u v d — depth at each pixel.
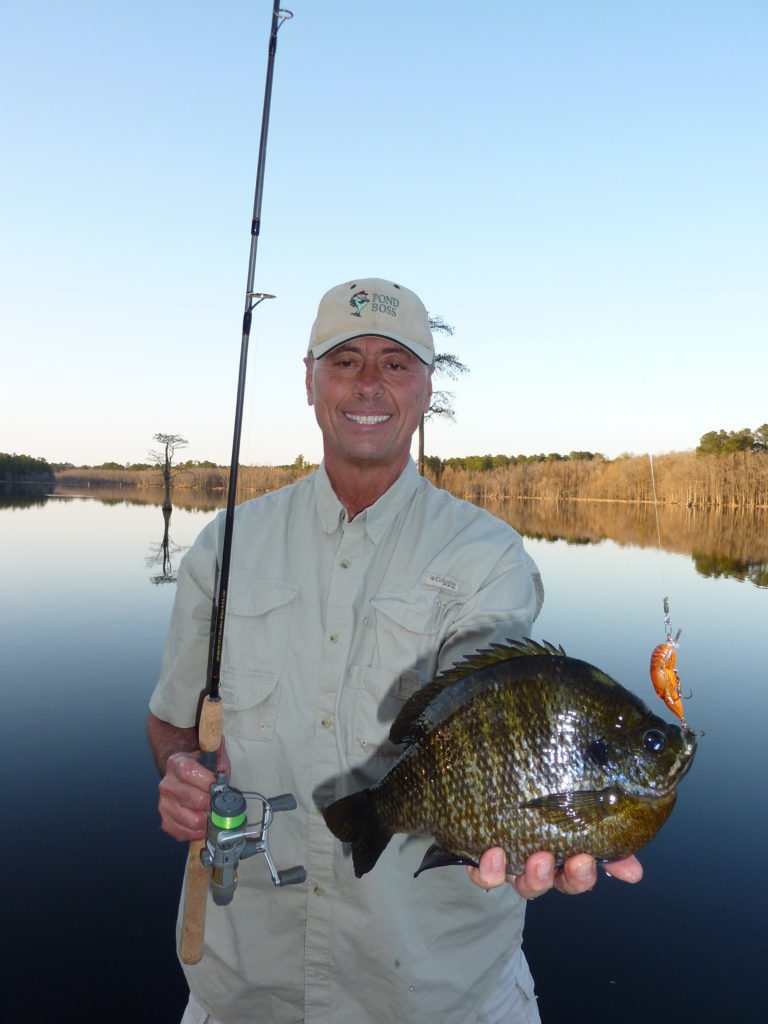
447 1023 1.98
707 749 6.12
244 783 2.10
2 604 11.77
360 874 1.74
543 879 1.57
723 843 4.71
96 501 49.12
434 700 1.78
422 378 2.24
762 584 15.33
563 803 1.62
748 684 7.90
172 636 2.39
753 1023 3.23
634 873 1.63
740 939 3.85
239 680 2.12
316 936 1.98
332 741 2.01
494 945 2.09
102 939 3.82
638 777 1.61
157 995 3.46
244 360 2.29
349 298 2.21
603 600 13.12
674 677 1.66
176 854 4.56
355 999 1.97
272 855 2.04
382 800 1.80
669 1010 3.31
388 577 2.11
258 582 2.19
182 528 26.98
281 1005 2.04
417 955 1.94
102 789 5.30
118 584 13.90
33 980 3.49
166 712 2.41
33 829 4.77
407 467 2.26
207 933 2.12
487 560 2.07
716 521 38.22
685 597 13.52
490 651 1.83
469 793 1.68
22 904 4.02
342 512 2.17
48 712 6.73
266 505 2.38
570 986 3.50
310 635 2.09
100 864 4.44
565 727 1.65
